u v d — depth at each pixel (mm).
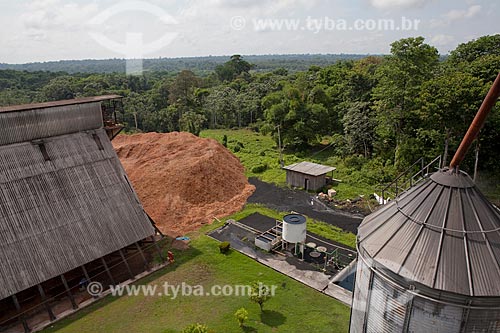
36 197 24703
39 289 22641
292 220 28797
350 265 27547
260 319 22453
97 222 26375
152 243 31062
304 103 62594
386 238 14289
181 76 108250
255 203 40594
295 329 21531
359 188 43875
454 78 36750
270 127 62875
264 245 30453
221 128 94125
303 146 62688
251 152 63188
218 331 21500
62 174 26516
